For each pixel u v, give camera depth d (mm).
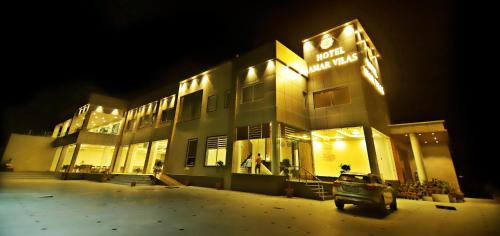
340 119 16281
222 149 17078
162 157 25953
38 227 4926
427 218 7574
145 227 5250
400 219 7250
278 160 13750
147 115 26344
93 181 20172
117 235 4594
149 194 11445
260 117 15328
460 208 10430
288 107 15812
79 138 24938
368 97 16547
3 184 13695
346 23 17797
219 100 18938
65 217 5914
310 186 12266
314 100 17984
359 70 16359
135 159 28141
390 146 18875
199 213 7055
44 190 11625
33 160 28406
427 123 17969
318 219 6871
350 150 17688
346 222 6594
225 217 6633
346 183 8547
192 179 17750
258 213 7438
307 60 19359
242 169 15727
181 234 4836
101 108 27469
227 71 19266
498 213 8969
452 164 20641
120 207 7582
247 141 15992
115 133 28641
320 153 18500
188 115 21297
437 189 13672
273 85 15328
